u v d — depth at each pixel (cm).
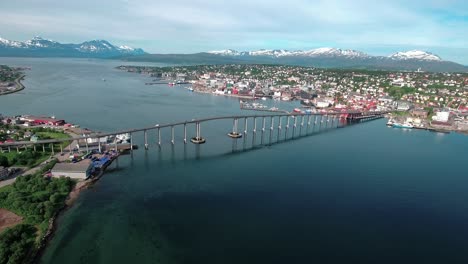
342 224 13550
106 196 15225
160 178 17675
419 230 13362
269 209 14562
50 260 10688
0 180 16225
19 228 11888
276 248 11706
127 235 12150
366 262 11144
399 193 17038
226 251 11425
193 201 15062
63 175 16738
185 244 11744
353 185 17875
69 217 13225
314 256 11338
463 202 16225
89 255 11000
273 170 19850
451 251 12006
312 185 17600
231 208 14512
